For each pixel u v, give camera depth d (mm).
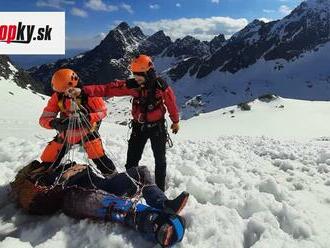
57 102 3215
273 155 5543
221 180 3723
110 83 3316
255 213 2904
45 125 3229
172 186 3609
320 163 5031
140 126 3367
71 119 3154
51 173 3072
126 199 2758
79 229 2701
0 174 3605
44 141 5559
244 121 48000
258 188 3547
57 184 2908
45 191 2902
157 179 3391
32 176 3033
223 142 7336
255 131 44344
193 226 2721
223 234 2629
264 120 48062
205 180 3781
